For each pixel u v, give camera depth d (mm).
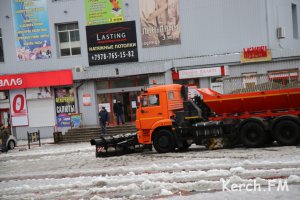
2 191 13508
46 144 34094
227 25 35531
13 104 39031
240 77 20594
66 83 37656
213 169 13836
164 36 36688
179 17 36375
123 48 37375
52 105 38469
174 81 36125
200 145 21234
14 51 39375
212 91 20609
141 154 21438
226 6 35500
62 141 34312
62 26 38844
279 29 36688
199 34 36062
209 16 35844
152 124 20938
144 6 36938
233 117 20328
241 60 34438
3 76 38594
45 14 38750
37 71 38938
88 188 12781
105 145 21781
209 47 35906
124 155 21672
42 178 16000
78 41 38562
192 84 35844
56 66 38656
